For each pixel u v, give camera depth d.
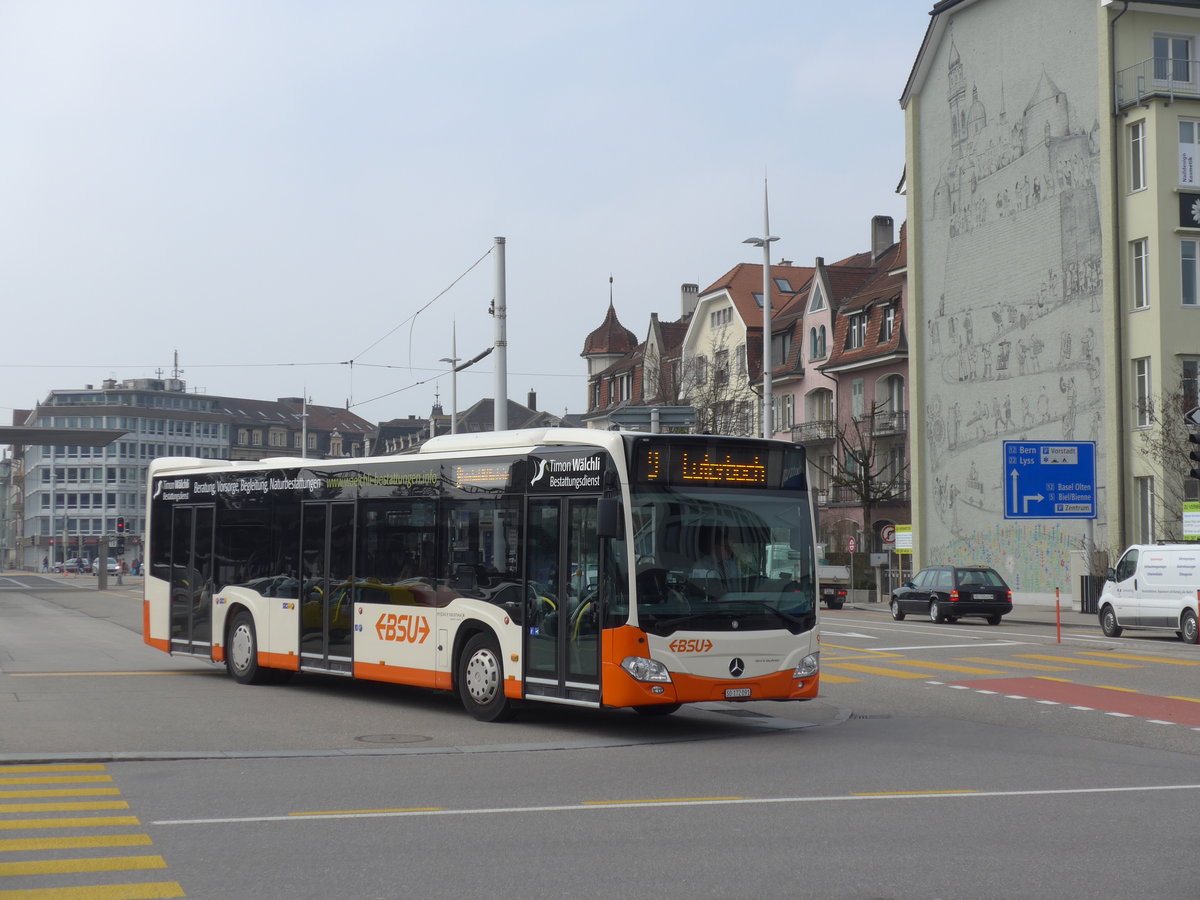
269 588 19.39
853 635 31.27
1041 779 11.42
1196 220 43.41
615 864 7.89
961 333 52.44
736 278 80.88
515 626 15.24
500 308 31.67
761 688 14.41
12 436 69.00
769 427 44.28
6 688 18.72
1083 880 7.47
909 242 55.34
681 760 12.67
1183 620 29.81
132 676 20.94
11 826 9.06
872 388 65.19
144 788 10.78
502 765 12.29
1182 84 45.47
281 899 7.04
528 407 143.88
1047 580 48.06
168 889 7.25
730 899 7.05
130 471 163.88
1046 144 48.00
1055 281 47.50
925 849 8.34
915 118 55.06
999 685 19.83
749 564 14.55
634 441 14.15
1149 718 16.08
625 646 13.86
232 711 16.47
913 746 13.76
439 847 8.38
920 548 54.59
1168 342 43.06
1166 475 40.94
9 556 187.75
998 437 50.41
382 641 17.20
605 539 14.18
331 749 13.26
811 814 9.62
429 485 16.73
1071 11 46.94
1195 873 7.64
